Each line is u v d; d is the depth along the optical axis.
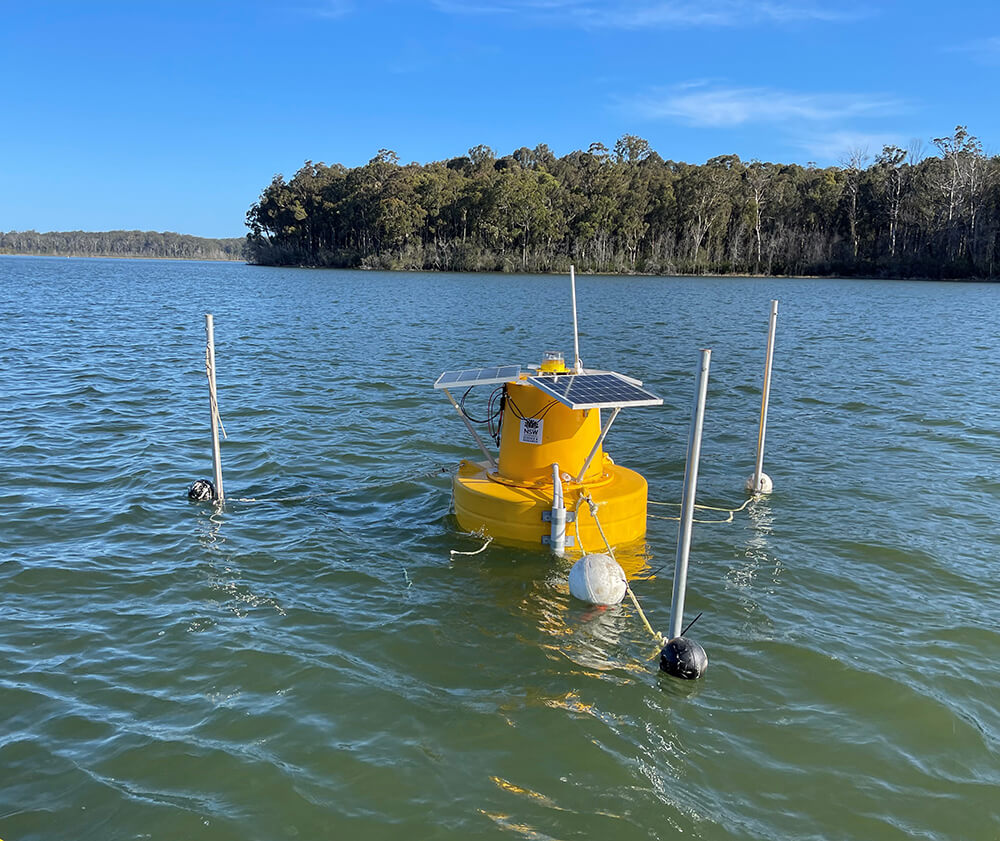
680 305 57.09
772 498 11.96
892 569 9.28
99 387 19.89
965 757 5.80
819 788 5.47
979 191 111.94
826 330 38.19
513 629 7.83
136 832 4.98
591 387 9.35
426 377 22.12
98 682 6.69
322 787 5.42
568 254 133.38
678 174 148.00
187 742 5.89
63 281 88.12
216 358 25.64
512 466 10.44
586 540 9.72
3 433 14.91
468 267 130.00
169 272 132.75
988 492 12.12
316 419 16.75
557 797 5.36
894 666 7.05
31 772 5.53
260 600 8.36
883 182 122.25
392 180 137.88
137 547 9.72
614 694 6.66
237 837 4.95
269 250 172.38
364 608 8.23
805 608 8.29
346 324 38.88
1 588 8.42
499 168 156.00
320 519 10.91
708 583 8.92
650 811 5.23
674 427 16.73
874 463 13.81
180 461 13.50
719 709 6.44
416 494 12.05
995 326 40.94
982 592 8.66
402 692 6.63
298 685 6.70
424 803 5.28
